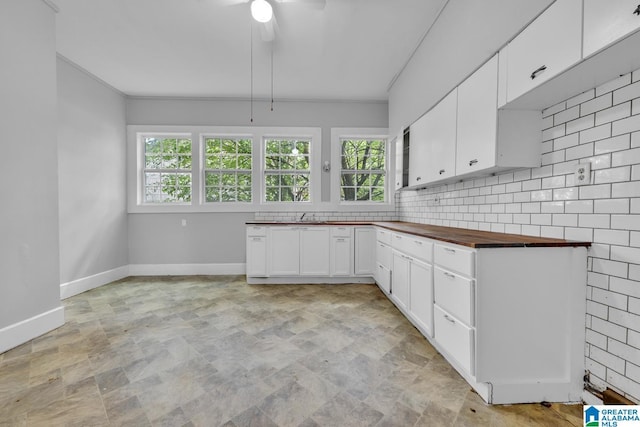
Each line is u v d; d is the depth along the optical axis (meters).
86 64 3.28
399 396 1.51
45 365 1.80
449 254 1.69
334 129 4.33
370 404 1.45
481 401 1.48
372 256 3.66
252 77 3.61
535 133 1.67
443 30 2.34
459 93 2.04
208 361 1.85
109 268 3.85
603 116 1.35
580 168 1.46
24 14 2.14
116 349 2.01
